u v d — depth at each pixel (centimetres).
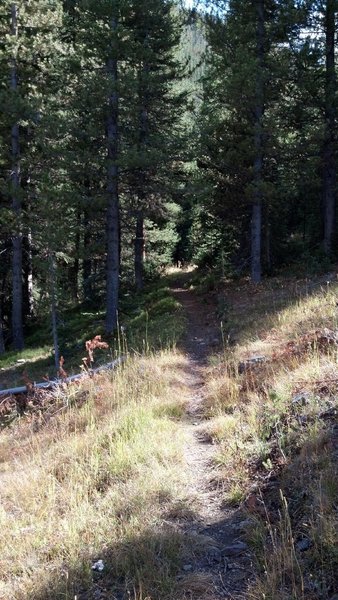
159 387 866
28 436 827
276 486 460
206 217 2611
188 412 772
